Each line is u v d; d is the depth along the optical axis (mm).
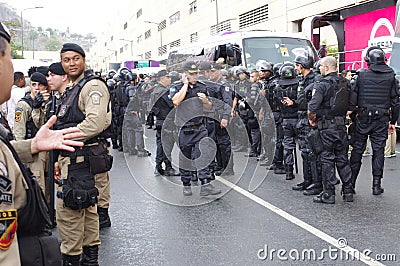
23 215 1817
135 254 4816
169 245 5043
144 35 70188
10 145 1808
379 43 14562
